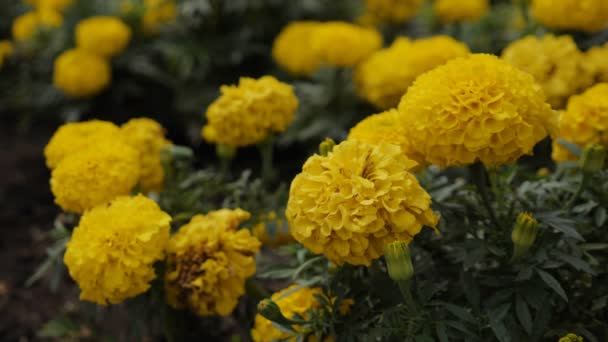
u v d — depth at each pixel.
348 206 0.70
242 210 0.87
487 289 0.77
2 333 1.07
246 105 0.88
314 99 1.41
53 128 1.67
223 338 0.97
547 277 0.73
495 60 0.74
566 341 0.71
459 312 0.73
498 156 0.73
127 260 0.77
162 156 0.92
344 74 1.41
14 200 1.37
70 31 1.64
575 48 0.99
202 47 1.57
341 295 0.77
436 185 0.82
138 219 0.78
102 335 1.02
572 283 0.78
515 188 0.83
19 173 1.46
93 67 1.48
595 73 0.98
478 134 0.72
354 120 1.41
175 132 1.60
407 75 1.07
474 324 0.74
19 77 1.77
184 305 0.83
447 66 0.74
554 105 0.99
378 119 0.78
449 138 0.73
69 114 1.57
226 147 0.95
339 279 0.78
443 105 0.73
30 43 1.69
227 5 1.56
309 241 0.72
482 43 1.39
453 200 0.81
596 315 0.78
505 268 0.77
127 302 0.87
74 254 0.77
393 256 0.71
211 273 0.80
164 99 1.62
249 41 1.62
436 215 0.76
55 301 1.10
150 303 0.87
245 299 0.88
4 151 1.56
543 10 1.07
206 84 1.58
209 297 0.81
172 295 0.83
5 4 1.99
